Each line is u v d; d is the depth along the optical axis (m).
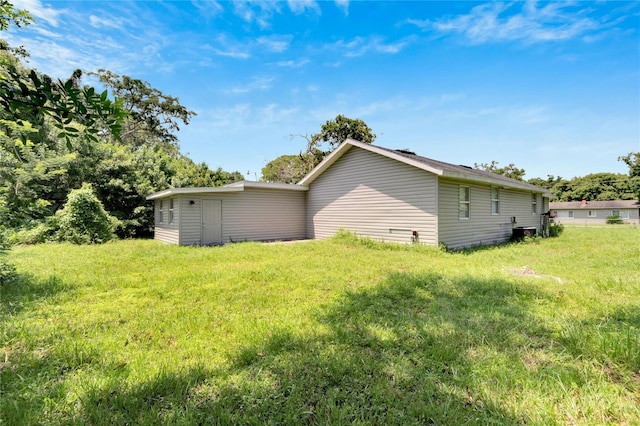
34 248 9.55
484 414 1.84
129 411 1.90
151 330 3.18
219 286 4.90
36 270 5.98
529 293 4.37
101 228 11.89
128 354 2.64
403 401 1.98
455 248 9.93
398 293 4.43
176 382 2.19
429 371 2.35
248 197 13.16
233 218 12.73
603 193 46.78
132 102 25.77
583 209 42.56
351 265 6.64
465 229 10.55
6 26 2.98
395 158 10.09
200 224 11.86
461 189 10.52
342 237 11.48
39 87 1.65
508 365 2.39
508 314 3.55
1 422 1.77
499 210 12.66
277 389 2.13
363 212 11.73
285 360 2.51
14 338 2.89
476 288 4.66
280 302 4.10
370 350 2.70
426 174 9.56
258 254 8.31
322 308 3.84
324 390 2.12
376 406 1.94
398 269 6.22
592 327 3.04
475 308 3.77
